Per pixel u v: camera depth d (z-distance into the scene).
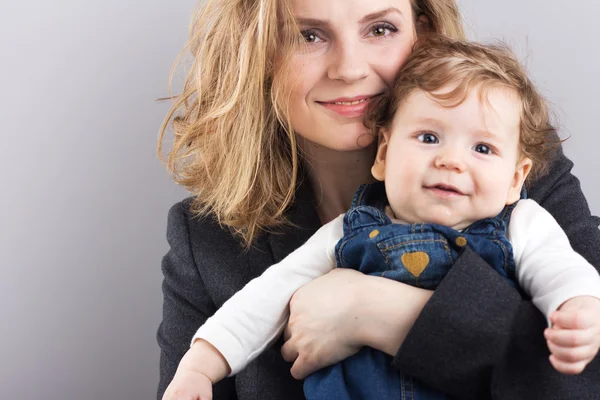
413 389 1.18
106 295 2.07
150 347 2.10
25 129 1.99
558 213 1.41
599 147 1.93
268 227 1.53
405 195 1.27
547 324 1.12
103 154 2.02
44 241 2.03
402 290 1.21
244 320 1.29
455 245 1.24
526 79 1.33
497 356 1.10
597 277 1.12
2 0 1.94
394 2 1.40
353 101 1.42
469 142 1.25
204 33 1.71
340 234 1.35
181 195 2.05
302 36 1.42
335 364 1.25
